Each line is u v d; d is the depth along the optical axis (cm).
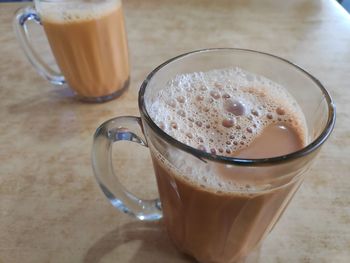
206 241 12
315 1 33
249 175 9
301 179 11
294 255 14
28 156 18
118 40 21
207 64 14
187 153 9
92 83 21
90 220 15
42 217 15
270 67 14
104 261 13
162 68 12
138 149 18
